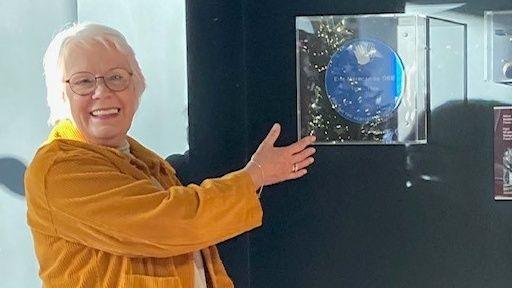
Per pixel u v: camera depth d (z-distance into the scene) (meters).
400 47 2.53
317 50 2.58
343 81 2.57
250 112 2.67
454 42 2.51
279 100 2.65
